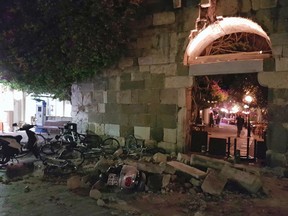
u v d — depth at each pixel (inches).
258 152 395.9
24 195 256.7
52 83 558.9
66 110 1026.1
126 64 480.1
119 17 426.9
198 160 315.3
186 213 219.5
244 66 371.2
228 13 378.3
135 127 470.0
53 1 400.2
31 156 446.3
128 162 320.5
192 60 431.5
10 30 436.5
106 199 244.2
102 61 478.9
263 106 735.7
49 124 769.6
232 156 419.5
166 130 436.8
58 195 257.4
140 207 231.0
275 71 350.0
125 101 483.5
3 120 857.5
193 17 408.2
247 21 375.6
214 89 624.7
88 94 542.3
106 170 295.7
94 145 471.8
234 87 716.7
